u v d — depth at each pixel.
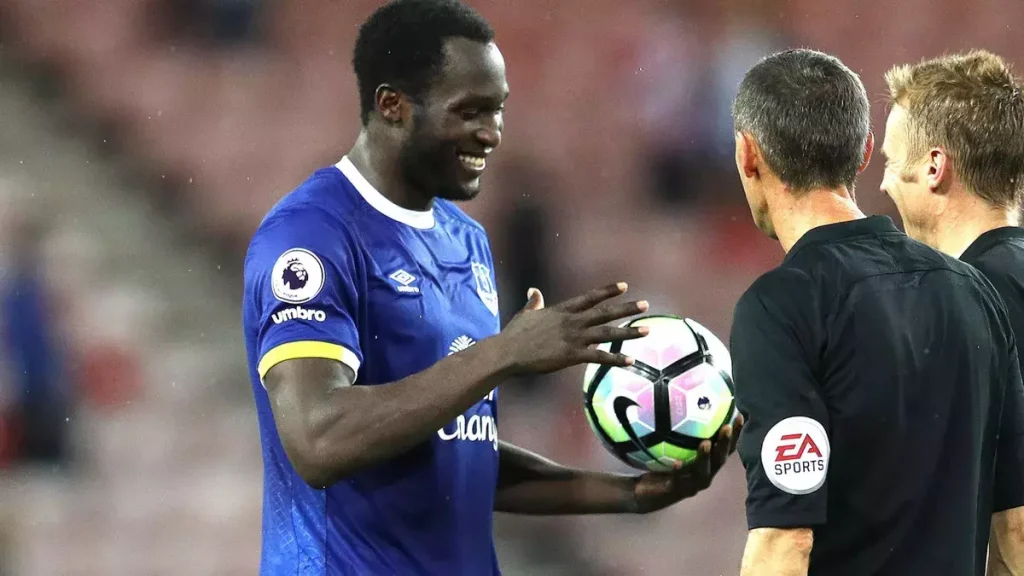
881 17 47.19
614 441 11.16
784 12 46.12
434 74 10.09
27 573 29.91
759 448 9.22
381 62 10.23
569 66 45.53
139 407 34.41
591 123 44.12
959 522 9.45
